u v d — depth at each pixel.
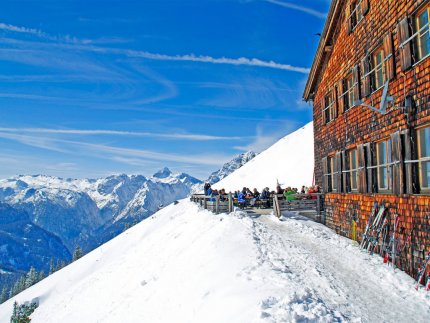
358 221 16.42
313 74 22.97
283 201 22.58
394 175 12.92
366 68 15.50
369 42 15.31
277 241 15.49
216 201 25.03
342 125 18.69
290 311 7.93
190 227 23.28
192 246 16.95
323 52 21.20
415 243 11.77
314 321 7.73
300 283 10.37
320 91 22.80
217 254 13.48
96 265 54.62
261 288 9.70
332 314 8.27
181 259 15.85
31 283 130.00
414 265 11.80
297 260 12.91
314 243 16.09
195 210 30.98
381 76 14.66
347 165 18.34
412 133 12.09
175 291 12.16
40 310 36.62
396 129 13.06
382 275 12.20
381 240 14.04
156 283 14.69
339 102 19.09
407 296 10.60
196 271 12.78
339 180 19.00
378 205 14.42
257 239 15.20
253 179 58.53
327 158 21.38
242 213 20.20
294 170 52.09
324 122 21.86
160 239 27.73
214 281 11.15
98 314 17.61
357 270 12.66
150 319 11.27
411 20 12.08
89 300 22.38
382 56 14.44
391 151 13.11
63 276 59.31
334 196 19.73
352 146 17.28
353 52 17.12
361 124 16.19
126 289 18.41
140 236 51.38
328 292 10.11
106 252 57.50
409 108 12.09
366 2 15.37
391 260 13.19
